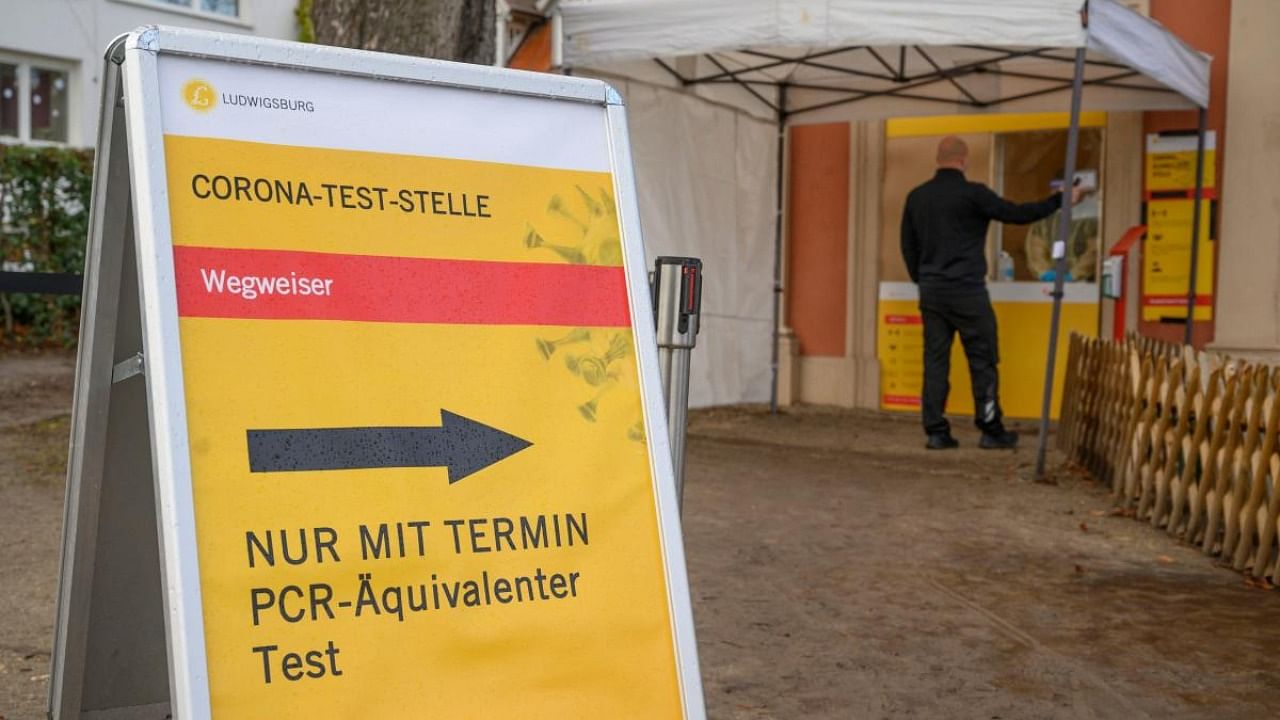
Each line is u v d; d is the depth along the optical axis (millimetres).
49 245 12766
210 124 2541
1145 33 7855
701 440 9227
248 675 2334
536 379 2781
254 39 2604
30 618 4566
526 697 2592
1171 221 10031
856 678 4148
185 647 2271
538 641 2627
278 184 2590
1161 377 6734
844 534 6238
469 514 2627
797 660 4324
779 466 8203
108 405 2768
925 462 8477
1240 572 5617
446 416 2654
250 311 2504
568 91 2963
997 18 6941
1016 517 6715
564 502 2736
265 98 2611
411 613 2518
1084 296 10367
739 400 11039
